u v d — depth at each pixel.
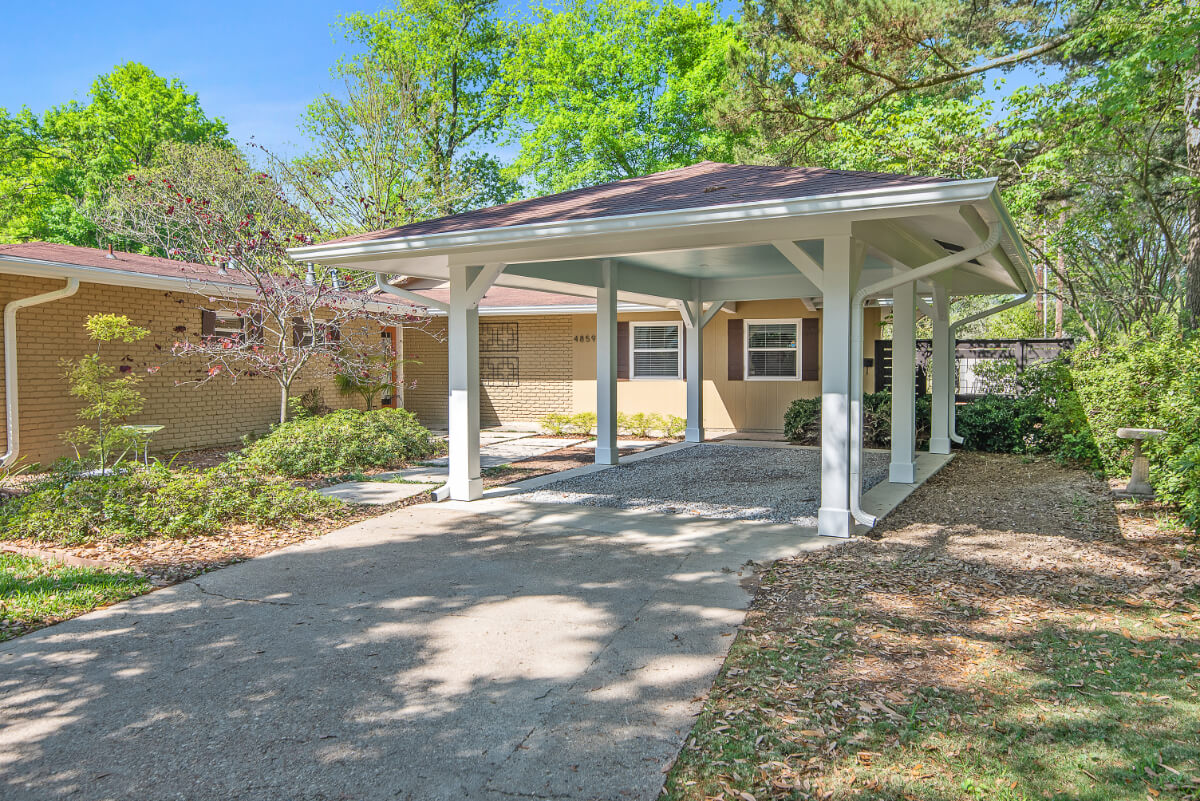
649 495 8.43
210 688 3.56
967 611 4.46
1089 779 2.67
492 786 2.71
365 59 17.52
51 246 11.42
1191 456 6.02
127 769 2.85
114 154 27.58
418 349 17.75
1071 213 18.58
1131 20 11.59
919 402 13.42
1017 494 8.26
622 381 16.09
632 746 2.97
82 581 5.17
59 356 10.03
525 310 15.73
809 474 9.87
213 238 11.98
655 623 4.36
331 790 2.70
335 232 16.52
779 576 5.23
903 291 8.78
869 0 12.72
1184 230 18.30
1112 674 3.54
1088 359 10.58
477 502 8.07
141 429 9.70
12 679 3.66
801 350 15.02
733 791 2.64
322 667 3.79
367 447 10.58
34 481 8.38
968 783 2.65
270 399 13.58
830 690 3.41
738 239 6.24
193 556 5.86
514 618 4.48
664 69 25.59
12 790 2.71
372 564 5.67
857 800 2.57
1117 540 6.10
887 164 16.41
